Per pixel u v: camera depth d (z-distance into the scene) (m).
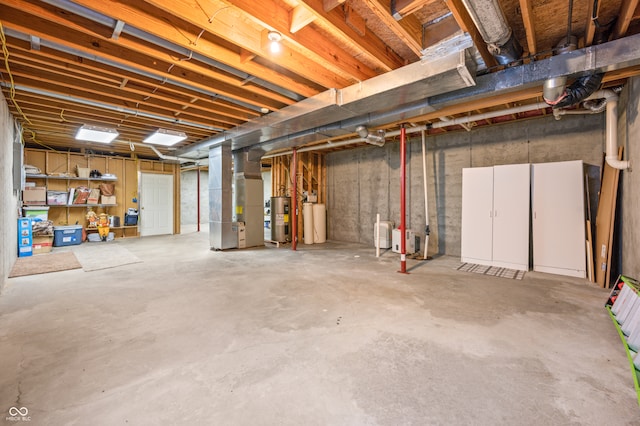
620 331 2.51
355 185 8.12
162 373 2.03
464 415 1.63
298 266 5.22
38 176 7.23
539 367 2.09
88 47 2.81
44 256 6.06
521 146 5.32
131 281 4.26
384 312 3.09
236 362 2.17
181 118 5.23
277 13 2.45
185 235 9.84
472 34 2.59
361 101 3.58
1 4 2.37
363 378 1.97
